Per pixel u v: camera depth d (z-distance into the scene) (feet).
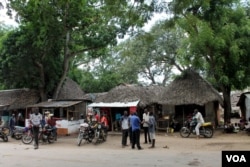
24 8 92.63
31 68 109.50
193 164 43.01
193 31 86.94
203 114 102.47
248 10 105.50
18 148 68.59
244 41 94.07
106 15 47.55
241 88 99.09
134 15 45.62
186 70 104.42
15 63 106.42
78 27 109.70
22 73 110.01
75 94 134.21
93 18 106.83
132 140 64.39
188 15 54.85
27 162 47.91
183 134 86.38
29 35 104.17
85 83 173.17
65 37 112.88
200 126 82.89
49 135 78.74
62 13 100.42
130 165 43.04
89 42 111.34
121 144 74.02
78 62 157.79
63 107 103.09
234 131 92.73
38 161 48.60
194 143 71.10
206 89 98.53
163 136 89.35
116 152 58.29
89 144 75.56
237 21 96.43
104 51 123.75
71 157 52.03
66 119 100.07
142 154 54.49
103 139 78.74
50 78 117.08
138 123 63.98
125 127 69.31
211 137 82.94
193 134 87.86
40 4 83.87
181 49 100.27
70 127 98.53
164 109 107.55
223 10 82.53
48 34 99.04
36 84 114.62
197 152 56.18
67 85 136.05
